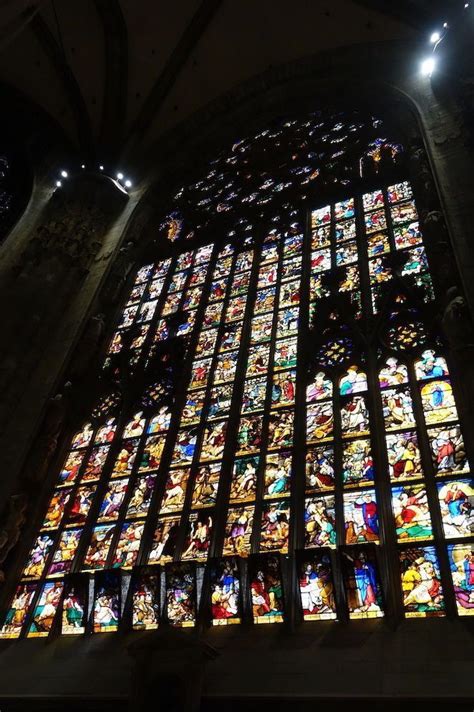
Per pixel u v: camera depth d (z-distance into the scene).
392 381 11.18
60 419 14.14
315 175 18.78
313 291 14.37
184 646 8.12
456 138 14.61
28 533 12.25
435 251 12.13
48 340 16.52
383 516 9.06
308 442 10.92
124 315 17.75
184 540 10.44
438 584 8.12
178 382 13.89
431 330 11.54
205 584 9.42
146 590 9.83
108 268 18.53
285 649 8.19
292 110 21.95
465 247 11.68
